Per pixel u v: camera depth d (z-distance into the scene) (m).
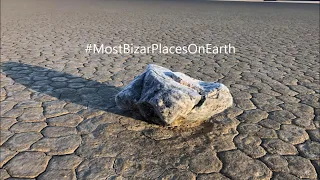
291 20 15.07
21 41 8.88
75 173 3.01
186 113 3.68
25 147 3.38
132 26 12.34
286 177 3.00
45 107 4.34
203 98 3.70
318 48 8.68
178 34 10.78
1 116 4.03
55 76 5.70
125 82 5.48
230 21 14.40
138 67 6.47
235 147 3.46
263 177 2.99
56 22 12.93
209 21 14.27
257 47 8.76
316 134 3.74
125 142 3.52
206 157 3.28
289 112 4.32
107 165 3.13
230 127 3.89
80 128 3.79
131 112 4.18
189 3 24.92
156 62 6.94
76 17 14.79
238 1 28.38
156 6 21.77
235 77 5.87
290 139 3.63
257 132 3.77
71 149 3.37
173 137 3.63
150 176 2.99
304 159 3.27
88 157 3.25
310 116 4.21
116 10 18.55
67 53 7.58
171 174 3.02
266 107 4.48
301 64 6.88
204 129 3.83
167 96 3.59
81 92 4.93
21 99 4.59
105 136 3.63
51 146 3.41
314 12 19.38
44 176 2.96
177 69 6.40
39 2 23.67
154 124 3.91
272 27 12.69
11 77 5.56
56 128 3.78
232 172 3.05
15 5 20.64
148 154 3.31
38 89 5.01
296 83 5.53
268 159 3.25
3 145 3.41
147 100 3.71
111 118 4.05
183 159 3.24
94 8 19.56
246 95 4.93
